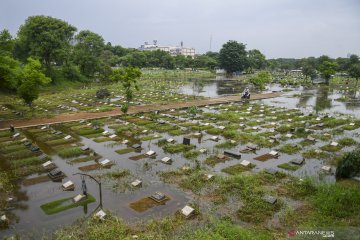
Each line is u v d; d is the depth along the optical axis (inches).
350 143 1222.3
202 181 855.7
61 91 2822.3
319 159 1057.5
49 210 708.7
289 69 6761.8
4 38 1894.7
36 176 895.7
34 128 1425.9
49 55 3073.3
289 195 781.9
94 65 3567.9
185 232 622.8
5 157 1040.2
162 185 840.3
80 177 888.3
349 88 3363.7
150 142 1226.0
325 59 4965.6
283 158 1067.3
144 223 655.1
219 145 1185.4
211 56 7440.9
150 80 3929.6
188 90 3070.9
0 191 799.7
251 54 6614.2
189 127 1466.5
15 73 1850.4
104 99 2310.5
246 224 655.1
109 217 671.1
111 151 1116.5
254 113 1834.4
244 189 799.7
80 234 616.7
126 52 6250.0
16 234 620.1
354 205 701.9
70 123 1514.5
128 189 815.1
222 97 2495.1
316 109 1982.0
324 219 652.7
